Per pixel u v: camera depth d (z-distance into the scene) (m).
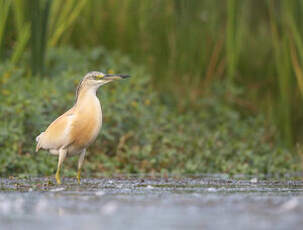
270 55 19.09
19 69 15.47
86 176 12.20
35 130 13.48
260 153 15.66
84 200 7.75
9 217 6.40
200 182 10.71
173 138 14.94
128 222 6.09
